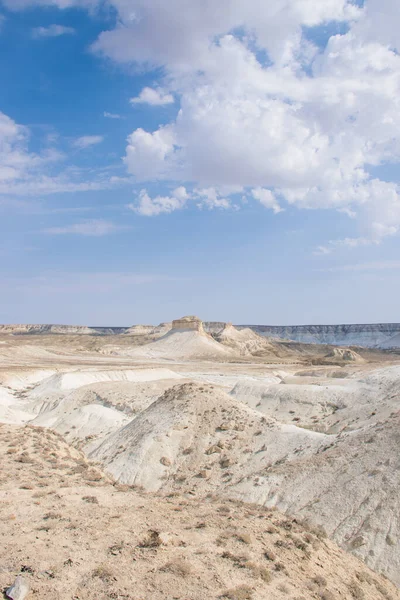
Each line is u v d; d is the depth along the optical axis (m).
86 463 28.77
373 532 20.19
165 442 33.47
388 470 23.27
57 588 10.94
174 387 42.16
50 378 83.06
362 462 24.91
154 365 128.88
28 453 26.19
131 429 38.09
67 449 30.33
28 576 11.34
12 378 89.62
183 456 32.41
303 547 16.05
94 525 15.05
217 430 34.72
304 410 44.53
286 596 12.41
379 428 28.55
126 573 11.91
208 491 28.02
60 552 12.81
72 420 49.72
